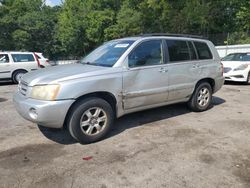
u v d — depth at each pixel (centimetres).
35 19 3847
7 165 353
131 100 463
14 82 1214
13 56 1188
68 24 3928
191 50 568
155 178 317
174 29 2900
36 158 374
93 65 472
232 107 669
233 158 368
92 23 3759
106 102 435
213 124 522
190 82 562
